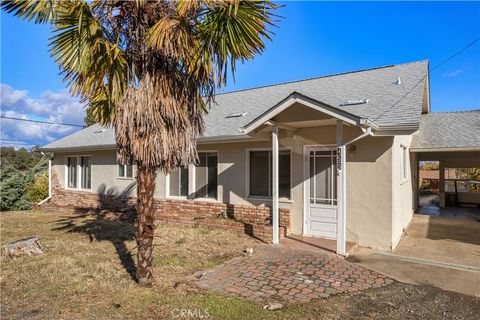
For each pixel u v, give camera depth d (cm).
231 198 990
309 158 839
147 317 399
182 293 469
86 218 1201
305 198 841
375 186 734
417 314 414
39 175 1691
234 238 816
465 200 1591
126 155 478
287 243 761
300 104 709
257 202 934
